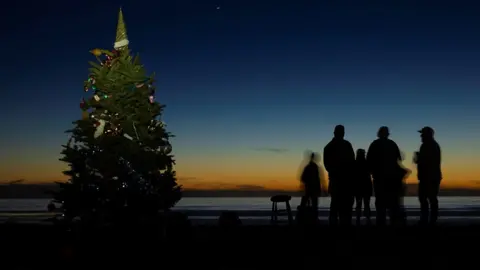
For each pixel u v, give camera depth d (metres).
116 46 13.48
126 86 13.22
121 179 12.84
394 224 14.60
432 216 14.58
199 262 11.11
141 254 11.94
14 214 26.25
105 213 12.87
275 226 15.43
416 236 12.90
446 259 10.58
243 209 31.75
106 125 13.23
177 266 10.91
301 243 12.38
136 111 13.10
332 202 14.27
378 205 14.58
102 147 12.88
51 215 24.38
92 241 12.89
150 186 13.21
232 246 12.34
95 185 12.91
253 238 13.26
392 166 14.48
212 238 13.39
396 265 10.23
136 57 13.43
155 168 13.08
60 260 11.61
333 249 11.68
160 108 13.45
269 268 10.44
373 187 14.69
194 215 25.69
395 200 14.59
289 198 17.58
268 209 31.44
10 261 11.59
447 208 31.80
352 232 13.72
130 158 12.84
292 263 10.68
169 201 13.26
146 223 13.06
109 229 13.03
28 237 13.63
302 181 15.62
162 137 13.31
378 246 11.81
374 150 14.61
